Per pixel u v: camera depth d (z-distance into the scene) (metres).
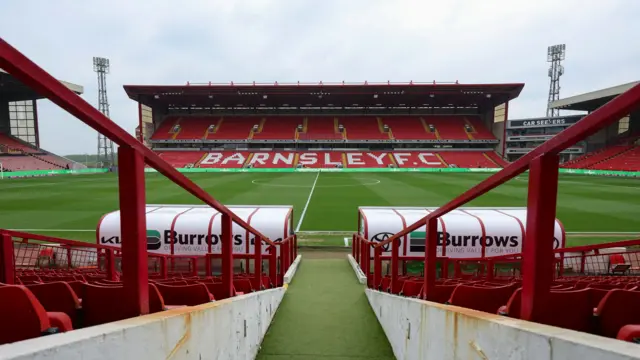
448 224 9.68
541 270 1.43
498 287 2.60
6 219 18.00
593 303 1.81
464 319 1.79
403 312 3.22
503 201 24.00
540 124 66.75
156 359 1.50
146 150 1.62
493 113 58.47
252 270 9.95
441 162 54.28
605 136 54.03
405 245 9.73
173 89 51.06
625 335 1.37
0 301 1.39
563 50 72.12
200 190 2.28
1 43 0.99
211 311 2.19
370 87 51.62
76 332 1.14
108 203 22.75
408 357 3.00
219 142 57.28
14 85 45.22
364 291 7.13
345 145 60.00
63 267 9.16
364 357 3.58
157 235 9.88
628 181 36.16
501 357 1.42
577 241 14.38
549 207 1.40
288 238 9.69
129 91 51.25
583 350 1.01
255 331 3.54
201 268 9.84
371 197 25.31
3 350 0.91
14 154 49.72
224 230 3.10
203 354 2.04
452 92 52.16
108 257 6.14
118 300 2.03
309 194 26.86
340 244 14.55
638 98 0.96
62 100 1.17
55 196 25.86
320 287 7.68
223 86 51.41
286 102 59.81
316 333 4.27
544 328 1.26
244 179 38.69
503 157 55.16
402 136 58.34
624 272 9.31
